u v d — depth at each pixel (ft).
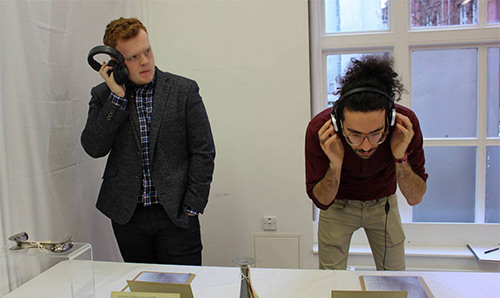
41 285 3.45
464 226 7.61
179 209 5.11
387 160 4.73
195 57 7.54
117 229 5.24
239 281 3.99
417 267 7.56
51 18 5.23
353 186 5.10
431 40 7.30
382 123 3.60
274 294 3.70
